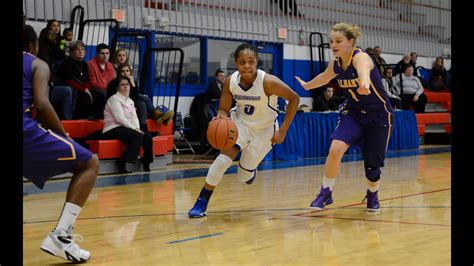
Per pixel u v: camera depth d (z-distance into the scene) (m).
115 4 10.36
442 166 9.44
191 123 11.32
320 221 4.85
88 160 3.52
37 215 5.19
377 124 5.07
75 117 8.59
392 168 9.16
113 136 8.40
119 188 6.92
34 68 3.40
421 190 6.70
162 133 9.55
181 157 10.61
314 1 13.87
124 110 8.47
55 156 3.42
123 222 4.81
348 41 4.82
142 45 10.75
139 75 10.60
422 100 13.98
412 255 3.66
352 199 6.07
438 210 5.32
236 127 4.84
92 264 3.46
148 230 4.48
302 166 9.58
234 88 4.91
